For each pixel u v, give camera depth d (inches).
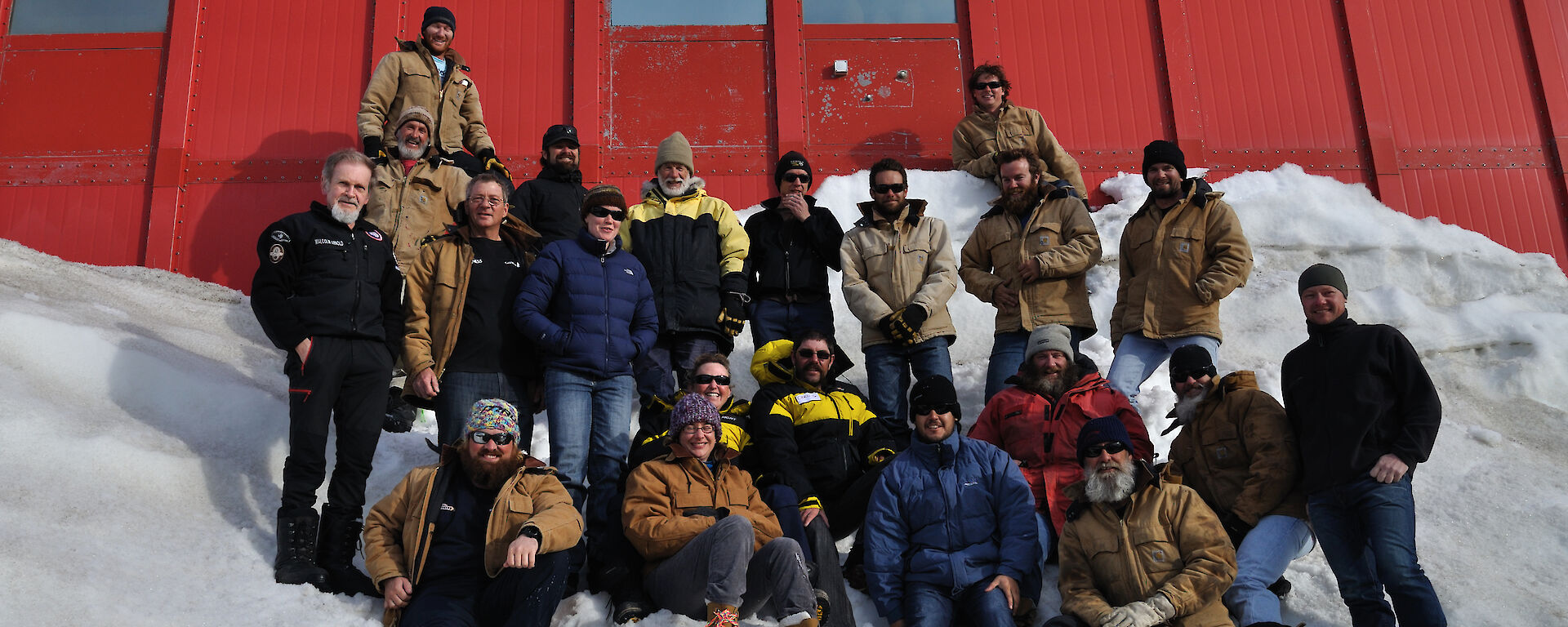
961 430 229.1
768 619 161.3
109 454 172.6
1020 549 166.7
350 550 166.4
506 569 151.2
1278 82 319.6
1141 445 180.9
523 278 190.1
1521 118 319.3
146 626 139.9
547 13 315.9
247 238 292.4
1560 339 268.5
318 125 302.0
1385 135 313.7
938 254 223.8
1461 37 326.0
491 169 255.0
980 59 316.5
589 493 180.1
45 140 298.7
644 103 309.7
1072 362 197.8
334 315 172.4
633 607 156.9
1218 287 201.9
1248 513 167.5
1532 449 234.4
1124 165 310.5
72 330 203.9
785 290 227.3
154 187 293.7
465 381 179.6
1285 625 163.2
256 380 225.6
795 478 178.5
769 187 305.4
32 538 147.3
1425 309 277.7
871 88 314.3
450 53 274.2
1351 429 158.6
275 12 310.2
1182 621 152.9
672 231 223.1
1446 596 175.8
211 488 179.2
